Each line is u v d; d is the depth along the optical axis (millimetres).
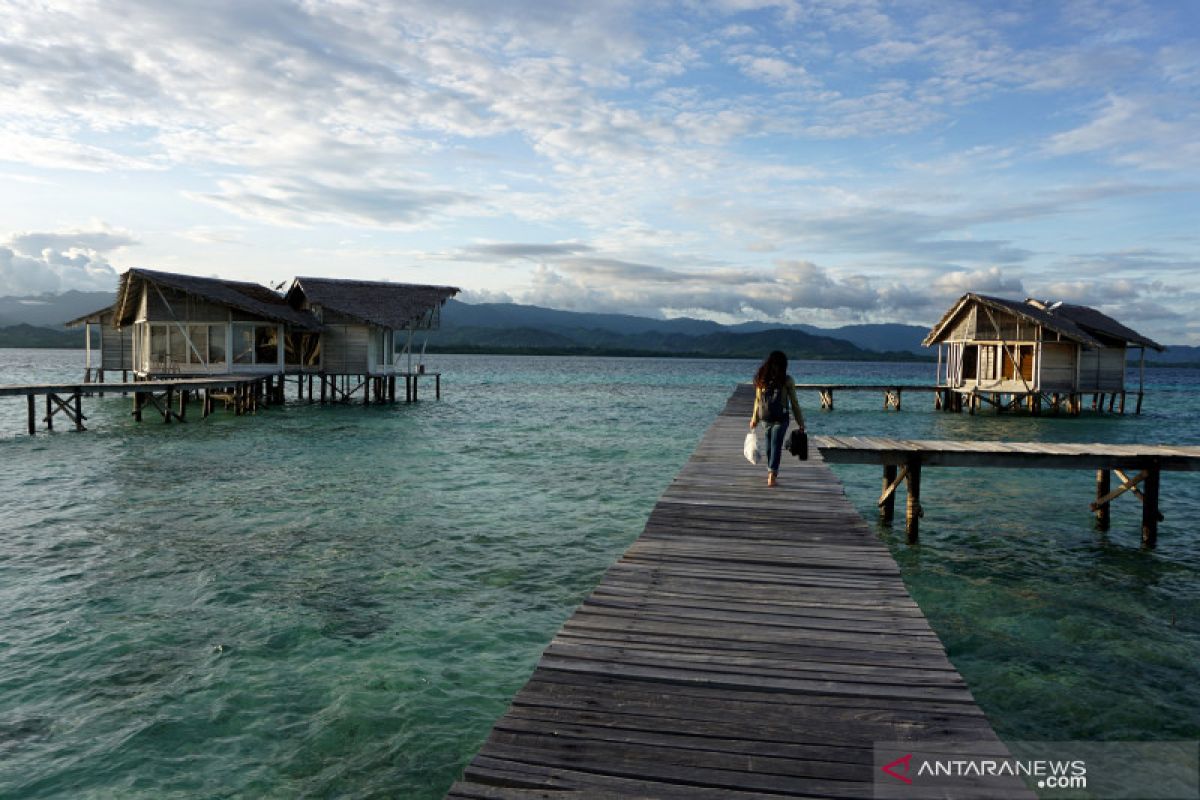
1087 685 6844
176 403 40094
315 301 40438
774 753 3578
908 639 5094
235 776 5266
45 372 82062
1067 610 9078
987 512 15016
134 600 8953
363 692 6562
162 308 36656
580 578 10078
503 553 11305
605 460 21812
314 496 15656
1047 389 40562
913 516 12680
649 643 4973
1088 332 41531
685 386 80562
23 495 15516
